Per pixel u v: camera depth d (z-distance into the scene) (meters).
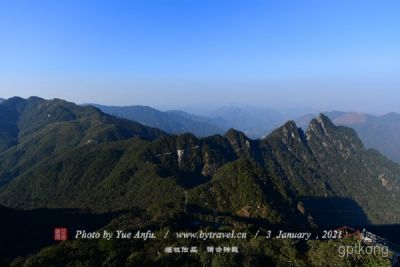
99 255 197.75
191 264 187.00
